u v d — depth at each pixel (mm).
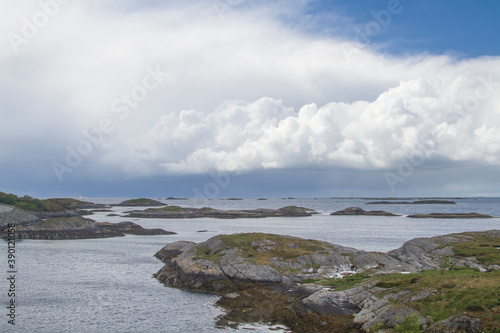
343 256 64062
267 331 37625
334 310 39531
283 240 71000
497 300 30891
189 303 47250
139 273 64750
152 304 46844
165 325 39500
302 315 39562
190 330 38000
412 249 69750
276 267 58125
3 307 45188
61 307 45438
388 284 42094
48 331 37812
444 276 39625
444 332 29812
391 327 33562
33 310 44219
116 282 58188
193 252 63344
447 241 72938
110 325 39562
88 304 46719
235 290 51969
